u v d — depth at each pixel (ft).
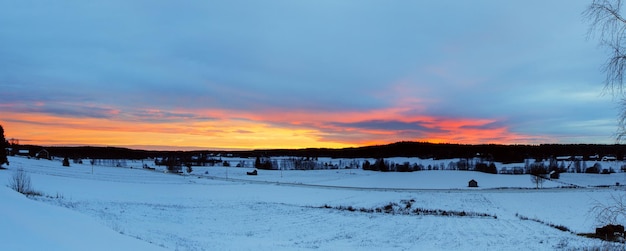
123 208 115.03
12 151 465.06
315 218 127.24
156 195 186.80
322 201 197.88
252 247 72.84
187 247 59.82
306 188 265.75
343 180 357.41
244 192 228.02
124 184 234.58
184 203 157.38
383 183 325.83
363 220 125.39
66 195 135.44
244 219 120.78
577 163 388.78
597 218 31.86
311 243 85.66
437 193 237.86
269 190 244.83
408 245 86.79
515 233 106.63
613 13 25.68
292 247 77.41
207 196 200.03
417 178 364.99
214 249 64.08
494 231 109.81
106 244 36.68
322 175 423.23
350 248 80.43
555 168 391.04
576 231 118.32
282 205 160.25
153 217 104.68
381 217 132.67
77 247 31.32
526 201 201.77
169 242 63.26
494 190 257.14
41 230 33.60
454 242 91.66
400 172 434.71
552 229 115.03
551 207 184.14
